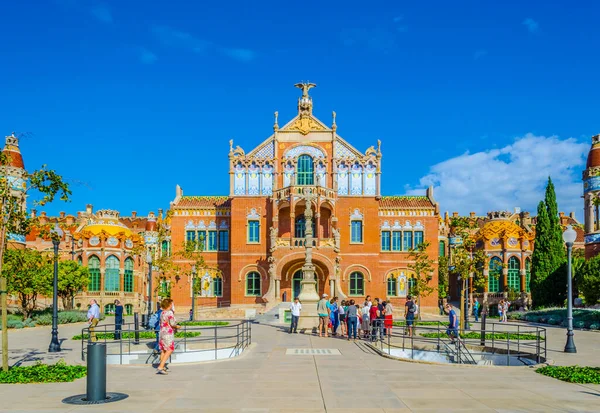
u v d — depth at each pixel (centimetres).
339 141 7531
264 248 7344
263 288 7275
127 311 8225
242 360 2431
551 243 6950
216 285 7600
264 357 2538
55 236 2670
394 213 7731
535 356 2581
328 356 2573
